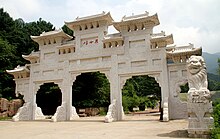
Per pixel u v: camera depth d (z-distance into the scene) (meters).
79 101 40.59
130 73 24.72
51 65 28.97
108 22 27.25
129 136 13.20
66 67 28.02
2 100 36.28
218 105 12.99
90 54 26.78
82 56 27.16
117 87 25.00
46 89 41.88
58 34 28.59
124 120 24.61
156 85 52.75
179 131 14.25
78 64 27.42
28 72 30.59
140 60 24.52
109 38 25.59
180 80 22.86
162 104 22.97
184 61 23.06
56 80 28.50
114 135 13.81
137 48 24.88
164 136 12.72
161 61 23.69
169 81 23.31
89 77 41.94
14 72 30.70
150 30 24.61
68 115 27.25
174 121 20.94
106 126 19.36
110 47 25.98
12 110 37.47
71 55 27.86
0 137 14.38
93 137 13.21
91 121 24.95
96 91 42.25
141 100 53.03
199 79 12.56
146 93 58.91
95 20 26.66
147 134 13.76
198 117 11.98
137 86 60.06
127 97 49.62
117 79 25.17
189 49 22.84
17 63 45.28
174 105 22.80
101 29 26.62
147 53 24.33
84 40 27.52
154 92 54.59
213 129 11.14
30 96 29.86
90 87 42.03
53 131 16.94
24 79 30.72
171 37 23.27
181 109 22.48
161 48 23.88
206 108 11.88
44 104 43.62
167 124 19.02
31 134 15.56
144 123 20.73
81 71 27.20
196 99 12.07
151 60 24.06
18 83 31.09
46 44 29.70
